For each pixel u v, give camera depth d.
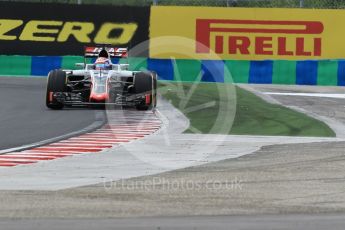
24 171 29.47
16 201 23.38
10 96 59.88
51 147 35.84
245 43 72.81
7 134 40.16
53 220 20.86
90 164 31.25
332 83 71.81
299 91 67.12
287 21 72.50
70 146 36.22
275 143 38.22
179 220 21.09
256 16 72.81
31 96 60.25
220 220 21.14
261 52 72.81
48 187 25.98
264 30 72.69
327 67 71.69
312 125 46.00
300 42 72.50
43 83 69.38
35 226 20.12
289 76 72.25
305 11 72.44
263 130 43.75
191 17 72.94
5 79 71.31
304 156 33.56
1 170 29.64
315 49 72.56
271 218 21.45
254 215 21.84
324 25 72.38
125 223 20.62
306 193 25.25
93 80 52.66
